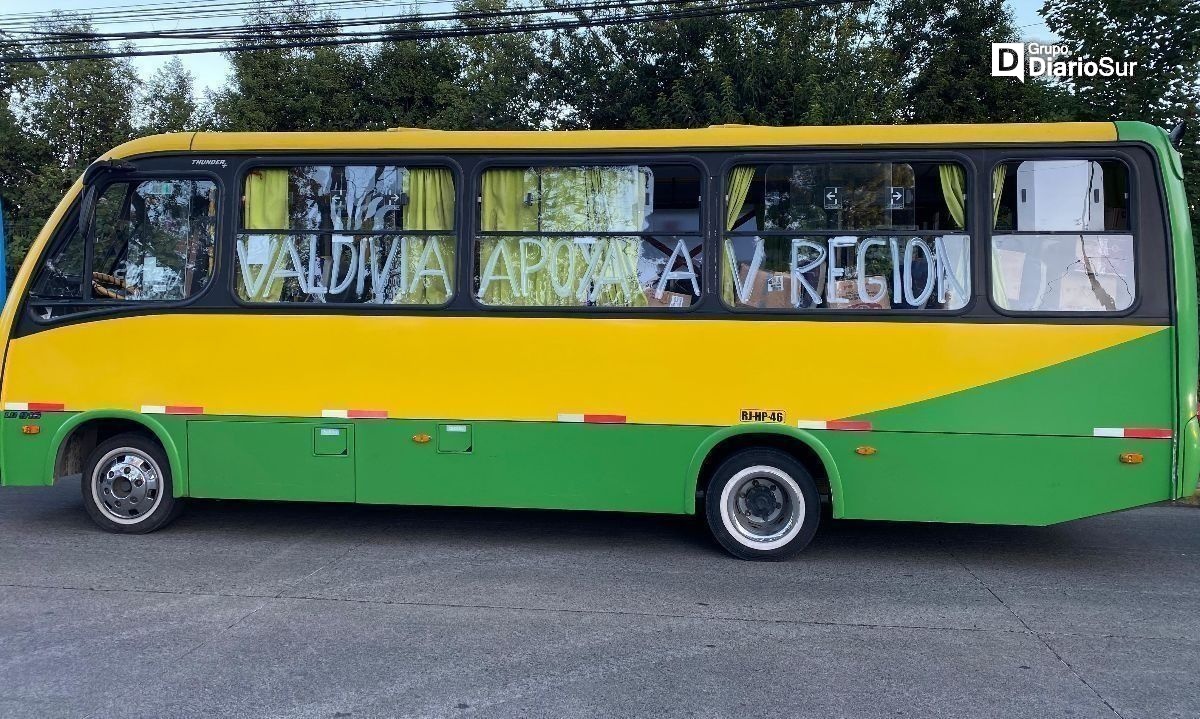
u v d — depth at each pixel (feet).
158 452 21.80
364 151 21.11
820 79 45.83
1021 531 23.70
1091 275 19.06
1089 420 18.88
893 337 19.43
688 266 20.20
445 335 20.65
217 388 21.18
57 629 15.65
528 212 20.70
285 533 22.75
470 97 57.00
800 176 19.98
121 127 64.80
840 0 37.83
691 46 49.90
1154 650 15.16
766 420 19.75
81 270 21.67
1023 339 19.06
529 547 21.62
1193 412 18.56
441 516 24.84
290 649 14.80
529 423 20.42
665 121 48.78
